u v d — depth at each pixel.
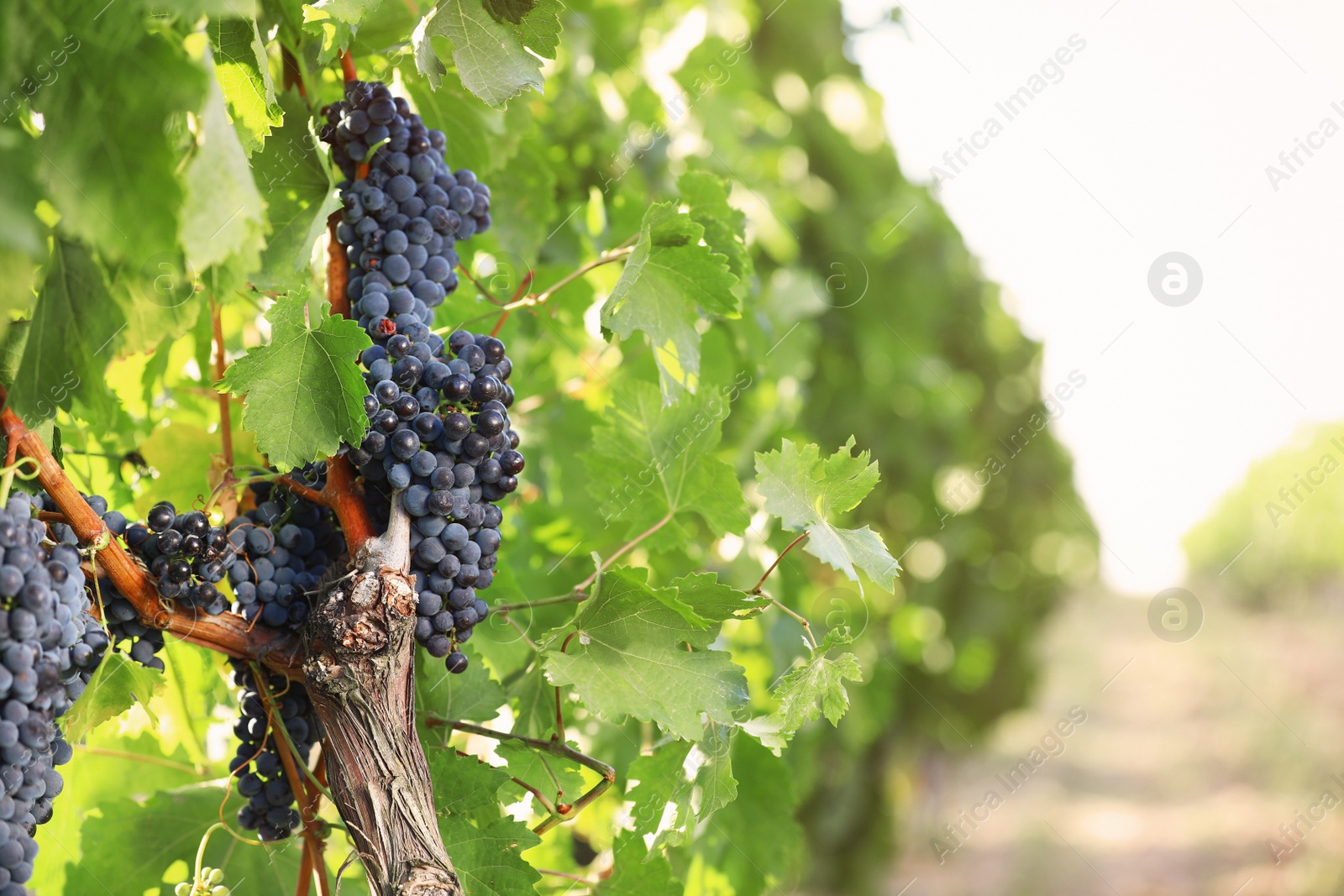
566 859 1.87
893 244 4.49
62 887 1.69
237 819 1.67
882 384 4.62
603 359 2.25
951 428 4.86
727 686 1.54
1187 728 8.84
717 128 2.93
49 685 1.39
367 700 1.44
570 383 2.18
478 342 1.51
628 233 2.06
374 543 1.46
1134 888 6.56
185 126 1.40
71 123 1.37
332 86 1.63
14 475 1.43
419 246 1.55
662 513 1.73
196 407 1.77
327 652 1.45
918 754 5.87
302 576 1.50
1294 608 10.28
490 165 1.71
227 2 1.38
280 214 1.56
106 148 1.37
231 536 1.49
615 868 1.62
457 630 1.49
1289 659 9.21
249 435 1.67
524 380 2.11
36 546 1.40
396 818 1.43
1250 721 8.55
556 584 2.00
